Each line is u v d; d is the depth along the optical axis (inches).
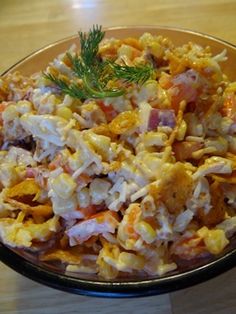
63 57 10.3
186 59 9.0
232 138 9.4
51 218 8.7
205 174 8.2
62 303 9.2
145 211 7.7
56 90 9.6
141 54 10.2
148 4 15.6
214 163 8.3
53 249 8.5
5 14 16.0
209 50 10.4
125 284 7.1
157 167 8.2
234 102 9.6
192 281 7.1
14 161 9.5
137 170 8.3
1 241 8.1
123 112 8.9
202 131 9.0
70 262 8.2
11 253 7.8
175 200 7.8
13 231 8.2
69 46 11.7
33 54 11.4
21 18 15.7
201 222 8.4
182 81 8.9
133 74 9.0
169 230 7.7
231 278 9.1
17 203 8.6
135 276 7.8
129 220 7.9
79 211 8.5
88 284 7.2
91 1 16.0
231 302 8.8
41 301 9.2
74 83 9.5
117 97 9.0
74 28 15.1
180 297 8.9
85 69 9.4
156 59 10.0
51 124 8.7
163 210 7.8
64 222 8.7
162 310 8.8
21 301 9.3
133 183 8.3
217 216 8.3
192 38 11.3
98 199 8.4
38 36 15.0
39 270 7.5
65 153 8.6
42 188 8.8
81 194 8.4
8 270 9.8
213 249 7.8
